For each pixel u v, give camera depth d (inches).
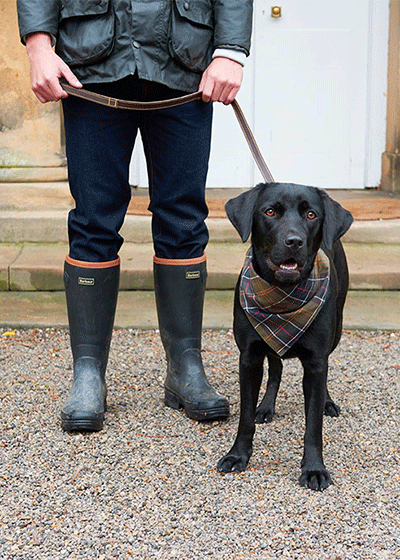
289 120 232.1
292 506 87.7
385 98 231.5
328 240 92.7
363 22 227.9
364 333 155.3
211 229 193.8
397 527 83.5
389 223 196.1
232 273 175.3
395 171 226.2
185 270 112.7
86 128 103.0
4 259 181.6
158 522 84.1
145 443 104.0
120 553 78.4
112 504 88.0
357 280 176.7
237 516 85.5
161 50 99.8
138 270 175.8
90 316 111.3
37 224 193.2
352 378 130.9
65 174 200.8
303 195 92.7
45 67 98.1
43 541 80.4
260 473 96.0
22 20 98.3
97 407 107.4
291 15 226.8
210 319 160.1
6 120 197.6
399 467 97.9
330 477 93.5
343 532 82.4
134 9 97.2
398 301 171.9
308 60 229.3
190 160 106.8
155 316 162.1
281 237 89.1
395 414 115.3
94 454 100.3
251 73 229.3
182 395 113.4
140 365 135.9
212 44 105.7
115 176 106.0
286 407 118.0
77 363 112.3
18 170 198.5
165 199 109.6
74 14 98.7
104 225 107.3
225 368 135.0
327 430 109.5
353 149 234.7
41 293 175.6
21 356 140.3
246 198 95.6
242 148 231.8
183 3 99.6
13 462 97.9
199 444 104.0
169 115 104.0
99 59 99.1
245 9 102.2
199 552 78.6
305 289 91.6
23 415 112.9
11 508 87.0
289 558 77.6
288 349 93.8
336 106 232.1
